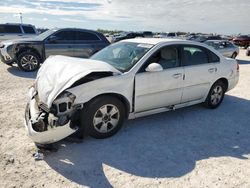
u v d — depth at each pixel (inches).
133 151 151.6
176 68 191.6
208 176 130.7
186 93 201.9
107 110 161.8
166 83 184.5
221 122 203.9
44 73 165.0
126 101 167.6
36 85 167.9
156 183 123.4
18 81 325.1
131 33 1366.9
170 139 169.8
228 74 232.4
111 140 163.3
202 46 214.4
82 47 418.3
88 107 152.3
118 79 160.7
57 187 117.6
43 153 143.9
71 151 148.0
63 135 141.2
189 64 201.3
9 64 406.9
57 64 165.3
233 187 123.0
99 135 161.2
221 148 161.2
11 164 133.0
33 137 137.3
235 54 681.6
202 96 218.8
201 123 199.9
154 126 189.2
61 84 143.2
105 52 203.3
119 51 195.0
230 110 233.8
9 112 206.2
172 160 144.2
